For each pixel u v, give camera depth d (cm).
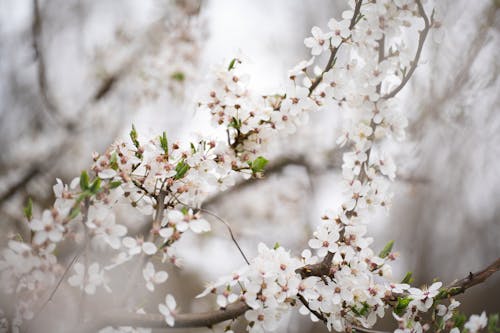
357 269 255
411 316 261
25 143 692
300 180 731
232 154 279
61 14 729
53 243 226
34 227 215
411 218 753
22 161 669
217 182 273
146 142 263
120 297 222
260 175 279
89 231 221
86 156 711
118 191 248
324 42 288
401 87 295
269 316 231
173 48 647
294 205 729
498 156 589
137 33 710
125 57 710
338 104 309
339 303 251
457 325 264
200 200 274
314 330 726
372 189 282
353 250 260
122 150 253
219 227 685
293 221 728
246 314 230
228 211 711
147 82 645
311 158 669
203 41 657
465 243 754
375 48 295
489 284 787
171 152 264
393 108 302
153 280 224
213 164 265
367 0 291
